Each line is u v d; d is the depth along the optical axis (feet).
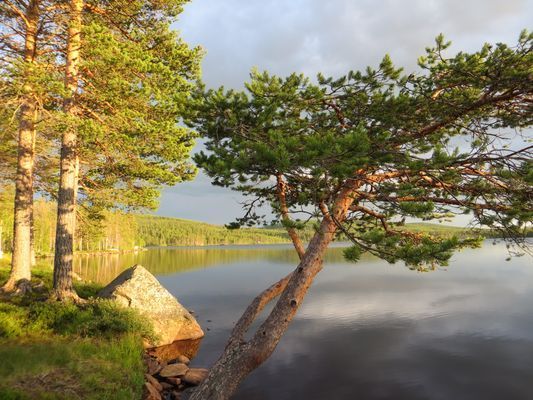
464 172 20.51
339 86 23.76
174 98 22.18
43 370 25.82
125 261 203.41
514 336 54.44
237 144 18.19
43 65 39.91
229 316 68.69
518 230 19.29
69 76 41.73
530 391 36.99
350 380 39.40
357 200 24.34
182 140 45.83
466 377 40.32
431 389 37.29
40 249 197.77
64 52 45.57
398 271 139.64
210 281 122.83
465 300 80.94
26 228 46.88
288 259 243.60
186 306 78.89
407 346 50.39
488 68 19.54
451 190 21.35
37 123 42.63
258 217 25.40
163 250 438.40
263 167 17.52
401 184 18.78
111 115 42.68
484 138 21.75
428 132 22.48
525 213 18.02
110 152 47.09
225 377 21.65
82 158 52.29
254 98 20.81
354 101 23.03
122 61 38.47
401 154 18.72
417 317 66.03
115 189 56.13
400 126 22.09
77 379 25.98
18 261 46.11
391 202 18.83
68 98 41.34
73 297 42.29
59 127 38.34
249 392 36.55
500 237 20.04
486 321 62.80
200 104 20.75
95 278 108.68
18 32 43.60
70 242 43.06
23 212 46.80
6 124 49.62
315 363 44.27
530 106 20.27
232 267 178.19
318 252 23.25
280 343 51.78
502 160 19.11
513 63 18.93
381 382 39.04
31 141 47.67
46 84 36.47
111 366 29.73
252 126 20.90
